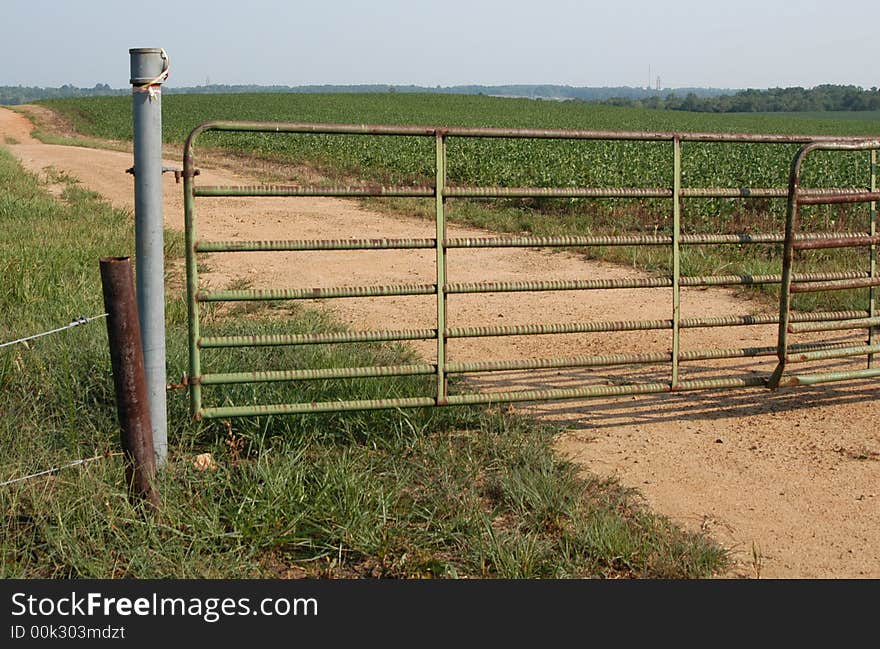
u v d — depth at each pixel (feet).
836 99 512.63
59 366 19.51
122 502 14.43
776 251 42.24
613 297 34.19
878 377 23.00
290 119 221.25
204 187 16.62
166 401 16.94
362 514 14.47
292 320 27.99
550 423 20.03
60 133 187.52
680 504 16.38
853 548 14.96
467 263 41.19
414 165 85.92
